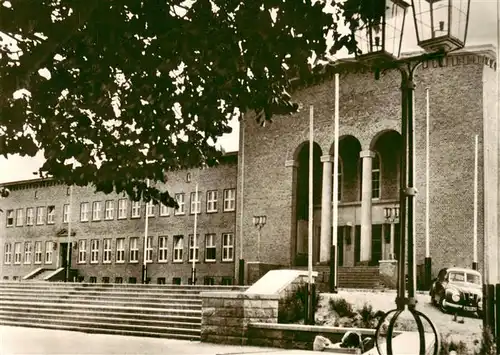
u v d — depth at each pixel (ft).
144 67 27.04
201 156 31.96
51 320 97.81
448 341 55.52
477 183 109.19
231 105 31.14
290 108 30.25
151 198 32.14
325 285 98.43
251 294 65.21
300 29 25.03
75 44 25.72
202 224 156.97
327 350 55.16
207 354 51.96
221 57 25.40
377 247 127.44
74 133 30.73
